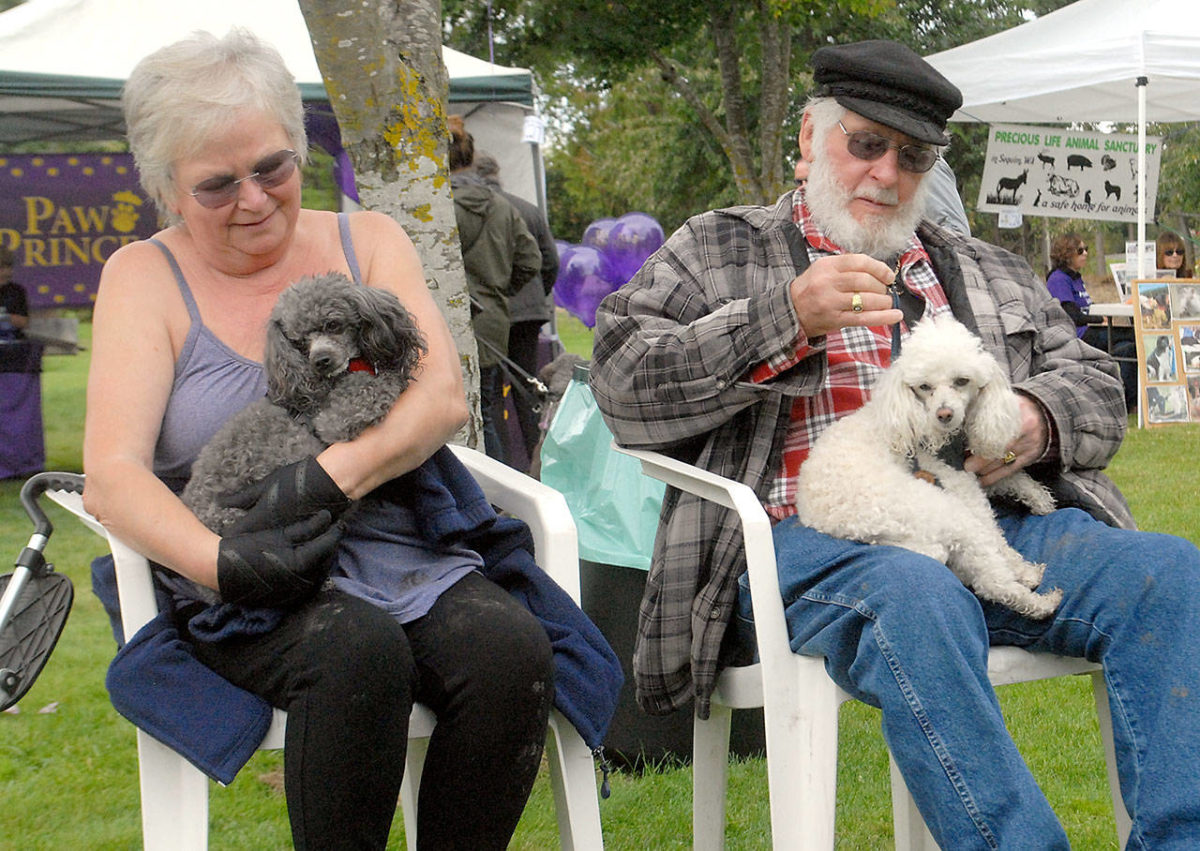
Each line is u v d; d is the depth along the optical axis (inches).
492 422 246.7
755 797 121.2
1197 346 400.5
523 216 273.7
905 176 101.8
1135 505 254.5
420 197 132.3
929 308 105.6
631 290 101.9
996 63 418.9
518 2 641.0
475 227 242.1
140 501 74.3
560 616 81.9
